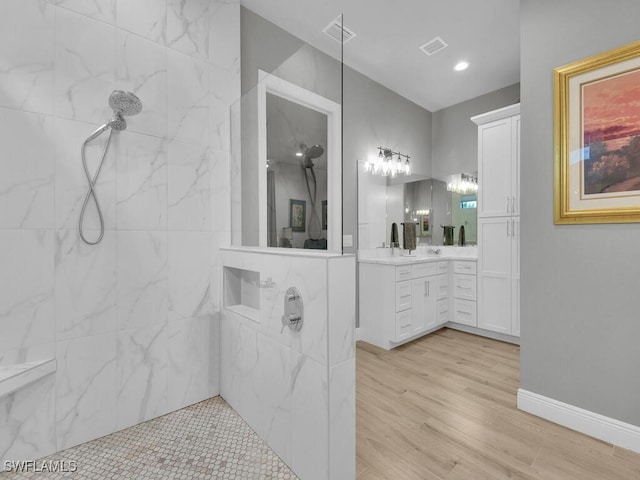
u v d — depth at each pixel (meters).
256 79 2.38
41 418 1.45
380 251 3.39
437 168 4.14
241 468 1.38
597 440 1.56
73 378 1.53
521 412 1.83
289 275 1.40
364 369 2.44
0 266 1.36
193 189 1.95
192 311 1.94
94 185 1.59
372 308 3.02
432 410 1.85
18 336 1.40
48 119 1.47
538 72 1.79
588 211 1.61
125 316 1.69
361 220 3.21
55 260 1.49
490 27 2.57
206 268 2.00
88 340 1.58
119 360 1.67
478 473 1.34
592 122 1.60
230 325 1.91
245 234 1.98
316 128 1.49
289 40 2.59
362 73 3.27
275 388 1.49
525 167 1.85
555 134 1.71
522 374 1.87
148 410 1.76
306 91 1.56
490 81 3.44
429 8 2.35
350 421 1.26
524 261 1.86
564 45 1.69
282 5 2.31
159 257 1.81
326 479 1.18
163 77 1.83
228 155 2.12
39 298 1.45
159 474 1.35
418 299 3.07
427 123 4.11
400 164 3.66
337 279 1.21
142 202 1.75
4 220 1.37
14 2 1.39
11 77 1.38
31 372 1.37
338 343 1.21
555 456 1.45
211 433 1.64
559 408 1.71
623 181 1.51
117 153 1.66
